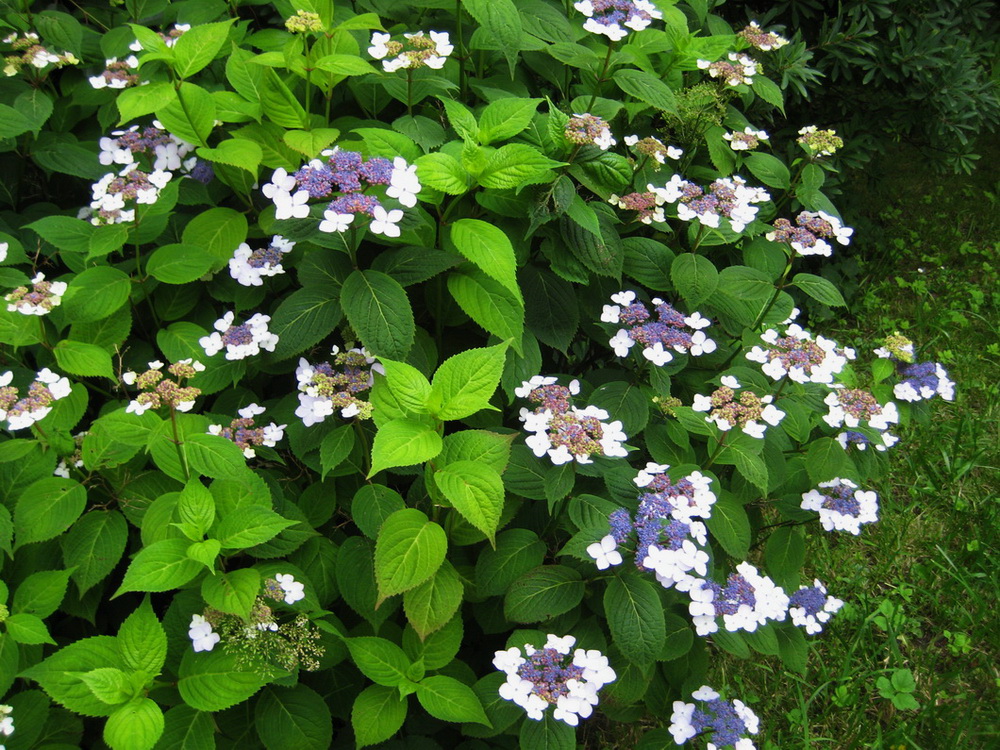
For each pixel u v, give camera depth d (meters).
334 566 0.94
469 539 0.94
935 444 1.47
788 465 1.08
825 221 1.08
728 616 0.88
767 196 1.17
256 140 1.05
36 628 0.80
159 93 0.95
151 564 0.78
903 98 1.67
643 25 1.06
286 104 1.01
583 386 1.10
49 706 0.85
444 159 0.94
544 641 0.90
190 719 0.82
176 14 1.20
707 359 1.16
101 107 1.14
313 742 0.87
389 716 0.88
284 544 0.90
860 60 1.59
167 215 1.01
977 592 1.28
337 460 0.91
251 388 1.05
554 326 1.06
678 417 0.98
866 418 1.00
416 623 0.87
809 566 1.31
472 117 1.00
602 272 1.04
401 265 0.95
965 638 1.22
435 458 0.86
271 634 0.82
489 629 0.98
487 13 1.04
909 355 1.07
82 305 0.94
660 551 0.84
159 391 0.82
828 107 1.73
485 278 0.98
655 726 1.12
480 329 1.11
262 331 0.93
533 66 1.19
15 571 0.89
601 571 0.93
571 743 0.87
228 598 0.78
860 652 1.21
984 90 1.67
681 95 1.21
